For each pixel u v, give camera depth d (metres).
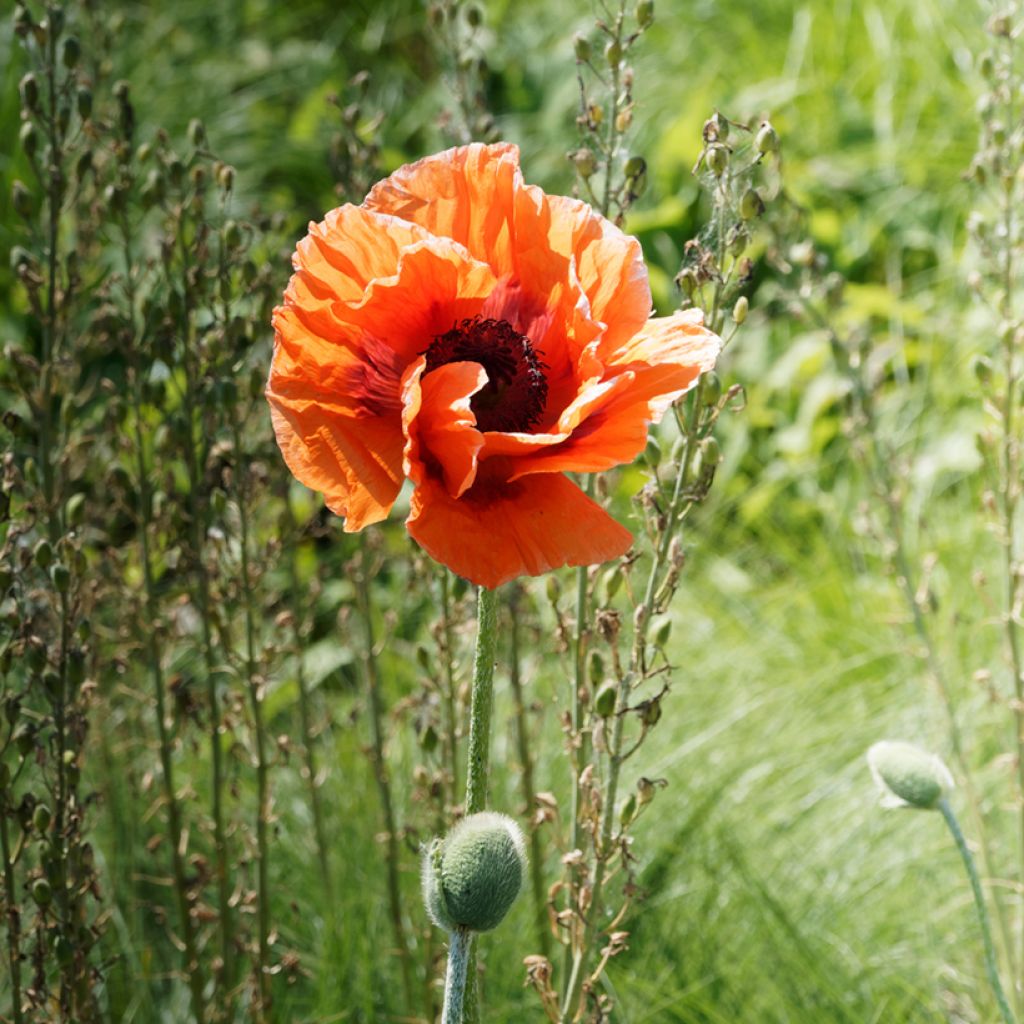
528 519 1.91
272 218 3.98
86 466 3.88
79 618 3.04
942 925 4.07
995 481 3.48
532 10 8.82
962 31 7.60
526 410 1.99
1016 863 4.21
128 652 3.90
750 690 5.11
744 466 6.54
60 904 2.88
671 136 7.16
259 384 3.24
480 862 1.93
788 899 4.10
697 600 5.70
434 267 1.93
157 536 3.41
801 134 7.58
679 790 4.46
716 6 8.58
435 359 1.98
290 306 1.93
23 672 3.66
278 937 4.12
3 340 6.29
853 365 4.12
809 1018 3.69
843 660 5.27
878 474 4.41
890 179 7.28
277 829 3.47
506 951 3.85
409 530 1.85
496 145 2.04
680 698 5.00
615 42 2.78
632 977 3.70
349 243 1.94
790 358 6.32
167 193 3.55
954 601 5.06
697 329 1.94
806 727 4.89
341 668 5.61
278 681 4.77
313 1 9.38
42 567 2.79
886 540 4.07
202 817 3.77
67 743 2.90
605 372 1.95
